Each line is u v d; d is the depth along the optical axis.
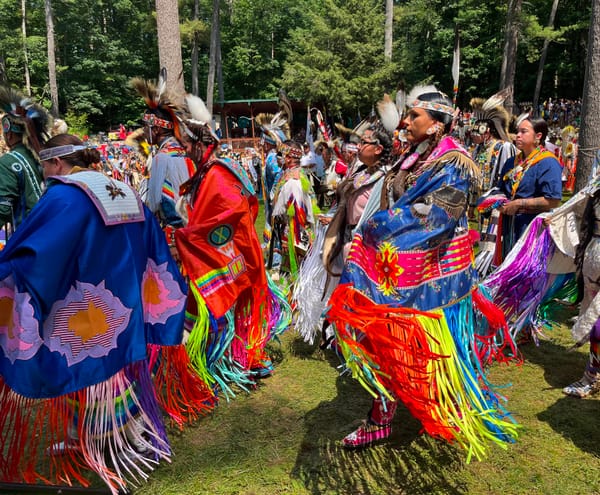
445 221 2.12
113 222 2.16
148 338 2.43
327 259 2.93
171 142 3.16
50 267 1.97
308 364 3.64
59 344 2.07
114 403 2.23
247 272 3.07
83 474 2.42
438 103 2.27
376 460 2.50
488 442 2.60
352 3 25.47
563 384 3.26
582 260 3.14
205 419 2.91
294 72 25.47
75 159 2.28
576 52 32.88
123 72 37.94
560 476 2.36
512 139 4.22
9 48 32.12
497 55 31.88
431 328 2.20
